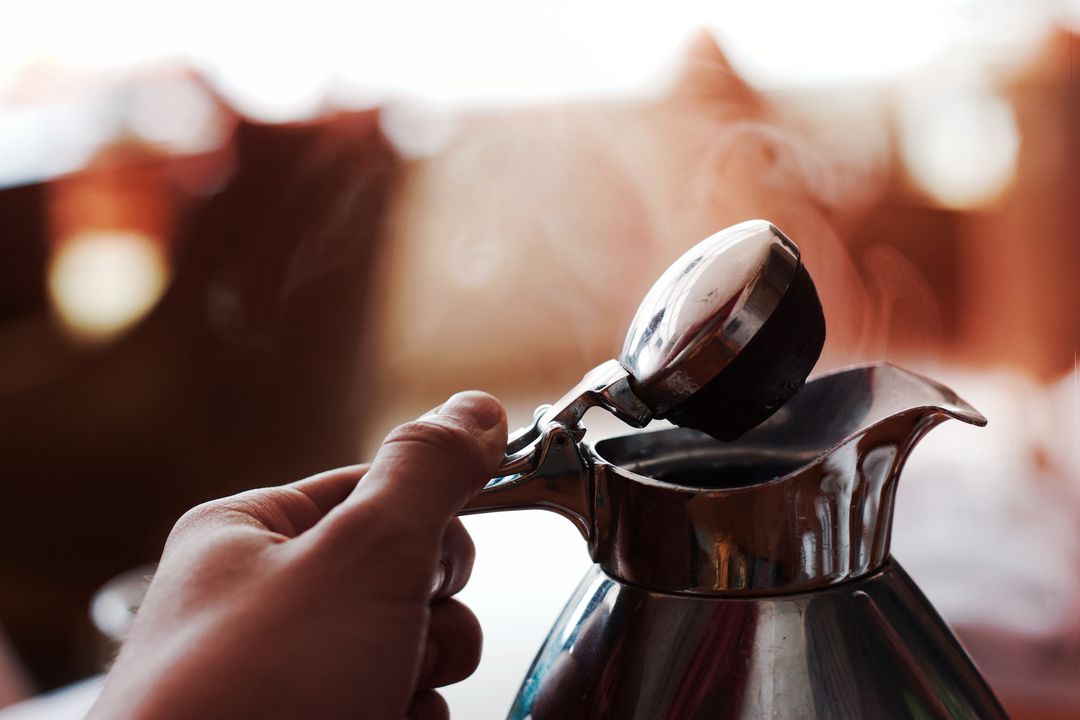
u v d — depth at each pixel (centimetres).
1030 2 122
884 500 44
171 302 141
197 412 142
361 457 142
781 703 42
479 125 138
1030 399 119
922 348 130
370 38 137
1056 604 72
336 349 142
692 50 133
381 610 43
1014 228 127
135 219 140
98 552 140
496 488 45
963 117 127
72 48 137
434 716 54
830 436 48
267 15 136
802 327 45
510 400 141
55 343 140
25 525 138
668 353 44
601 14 134
